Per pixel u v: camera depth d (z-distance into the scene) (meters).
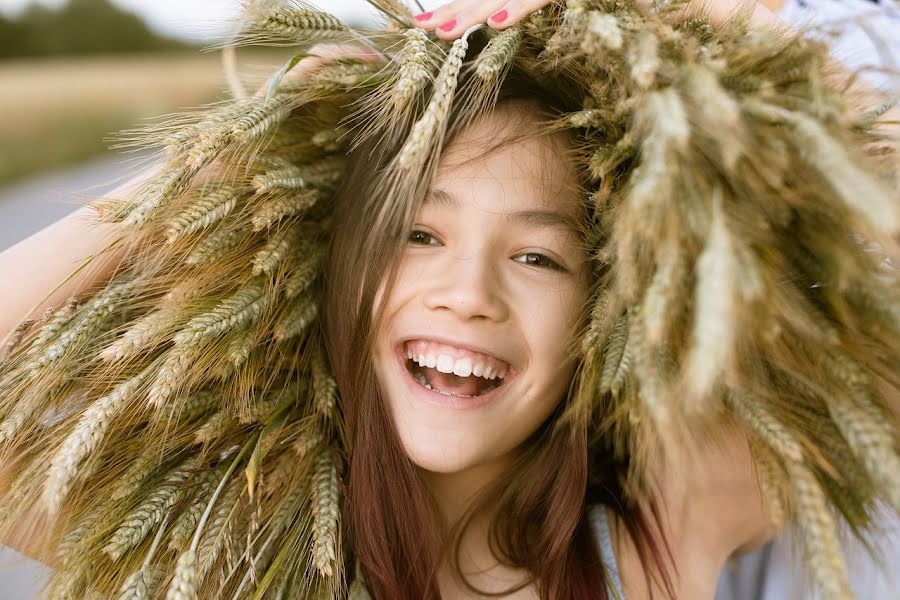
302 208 1.27
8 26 18.84
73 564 1.11
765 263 0.83
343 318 1.25
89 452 1.13
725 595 1.64
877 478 0.84
